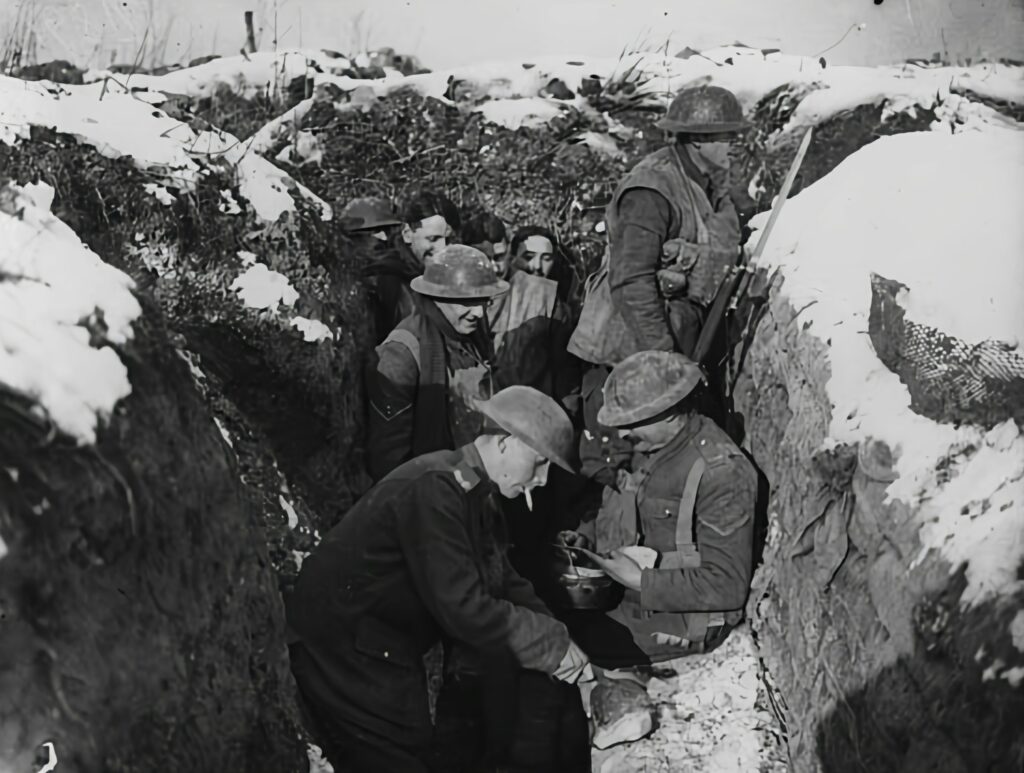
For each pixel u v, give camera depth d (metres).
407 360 3.54
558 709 2.99
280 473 3.36
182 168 3.49
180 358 2.43
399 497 2.72
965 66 4.59
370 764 2.76
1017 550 2.15
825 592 2.79
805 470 3.01
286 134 4.61
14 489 1.83
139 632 1.99
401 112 4.63
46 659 1.81
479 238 4.25
